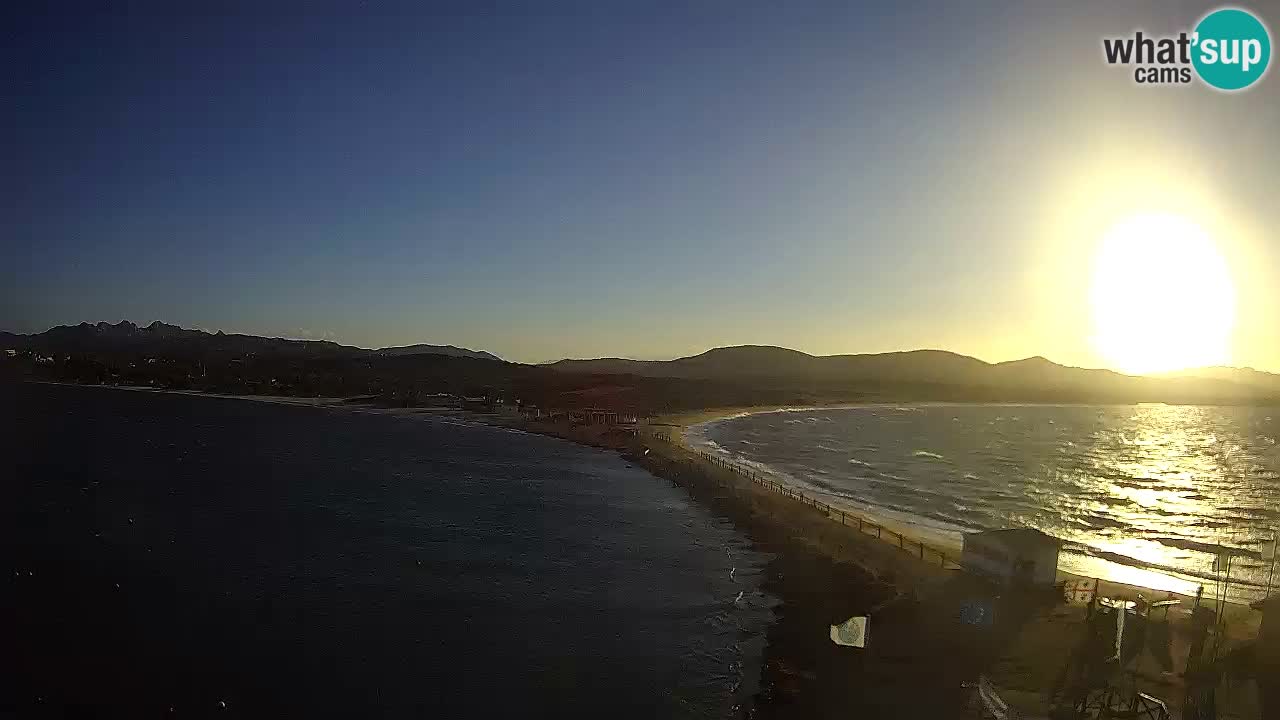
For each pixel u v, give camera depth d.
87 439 108.38
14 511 59.22
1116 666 25.64
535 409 187.88
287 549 50.97
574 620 38.50
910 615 33.53
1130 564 55.06
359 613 39.28
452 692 30.27
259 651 34.28
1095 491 100.06
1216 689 24.02
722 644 35.41
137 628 36.50
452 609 40.00
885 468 113.38
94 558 47.28
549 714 28.56
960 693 25.91
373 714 28.62
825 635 33.28
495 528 58.78
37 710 28.28
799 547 50.31
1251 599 43.62
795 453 128.75
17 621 36.62
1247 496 100.38
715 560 50.16
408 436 132.75
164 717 28.23
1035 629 31.39
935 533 61.91
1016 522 72.25
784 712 27.12
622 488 80.19
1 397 181.12
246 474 82.94
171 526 56.47
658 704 29.28
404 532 57.00
